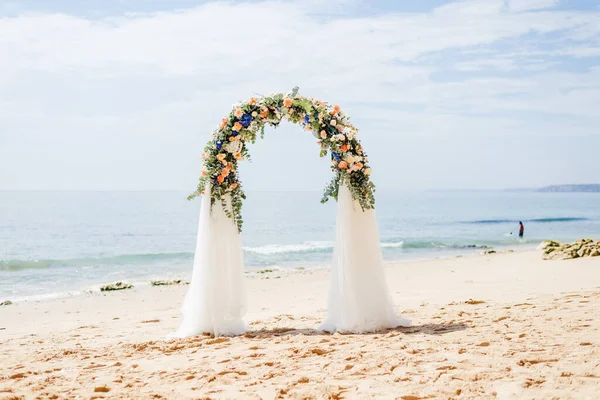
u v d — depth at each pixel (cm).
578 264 1376
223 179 686
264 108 688
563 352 470
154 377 469
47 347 654
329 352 531
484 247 2689
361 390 396
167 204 9319
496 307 764
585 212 7619
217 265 682
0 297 1327
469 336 566
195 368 495
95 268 1978
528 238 3291
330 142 668
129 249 2847
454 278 1323
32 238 3350
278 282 1428
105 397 407
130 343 651
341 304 652
